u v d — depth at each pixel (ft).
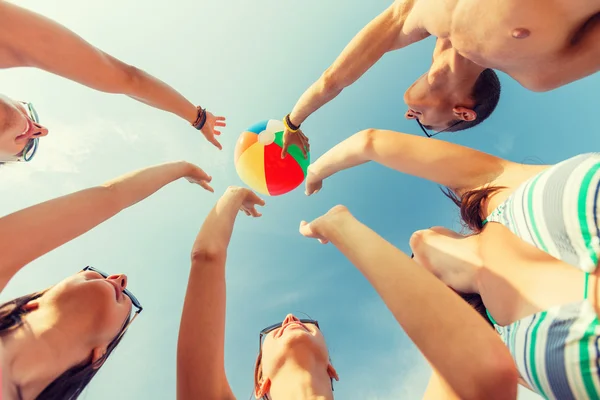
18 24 7.05
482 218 6.39
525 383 5.42
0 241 5.46
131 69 9.54
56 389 6.79
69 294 7.32
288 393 7.64
